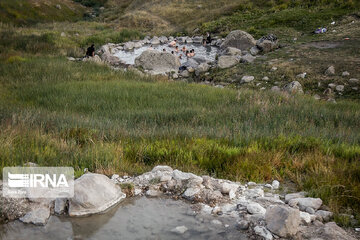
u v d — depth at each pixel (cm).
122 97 1538
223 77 2158
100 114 1295
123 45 3462
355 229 434
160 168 607
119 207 491
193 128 974
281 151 727
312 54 2261
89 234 418
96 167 616
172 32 3975
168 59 2589
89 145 771
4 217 452
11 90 1739
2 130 820
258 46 2628
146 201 511
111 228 432
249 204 476
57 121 1043
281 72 2022
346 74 1834
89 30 4119
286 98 1433
